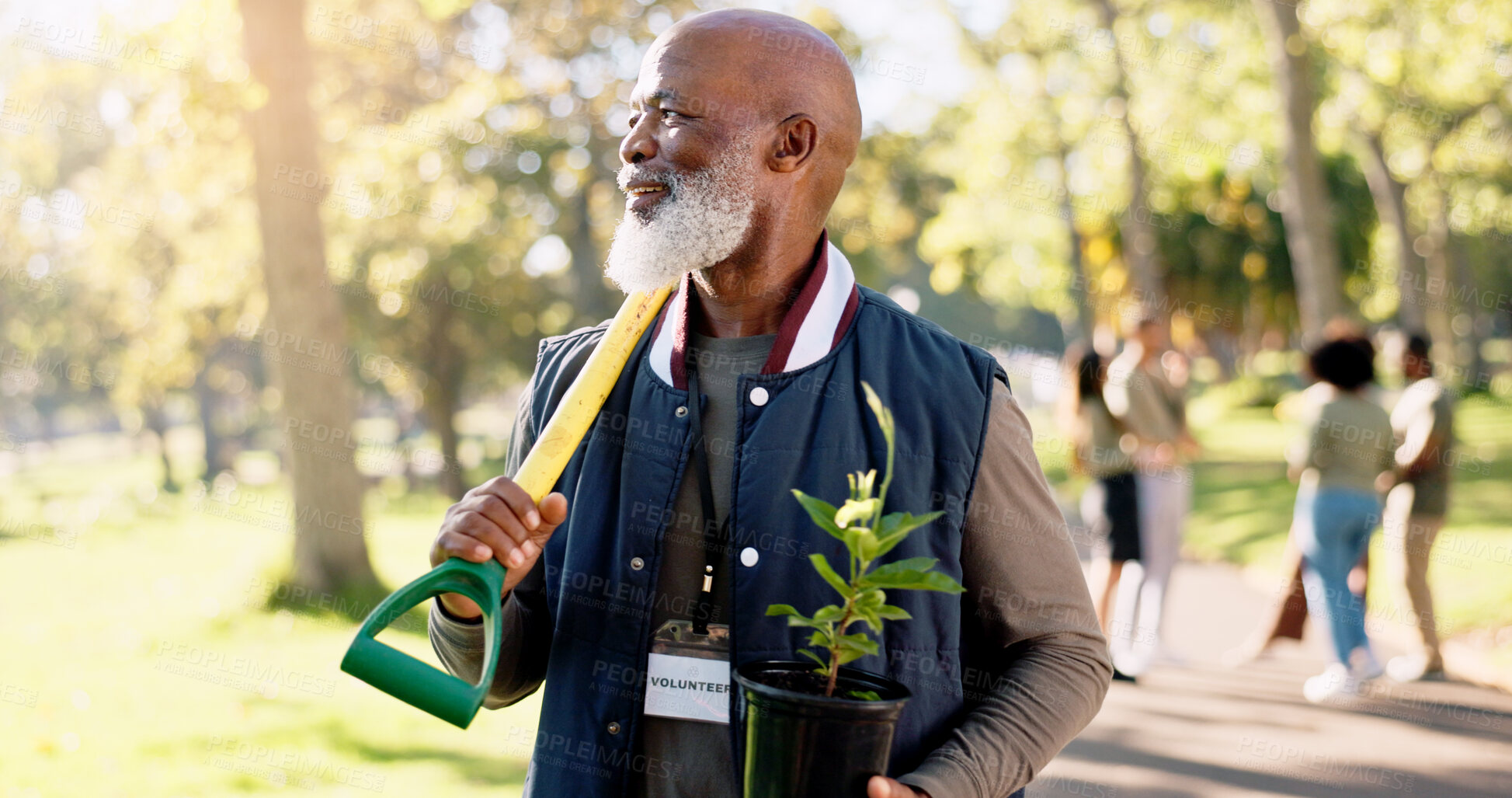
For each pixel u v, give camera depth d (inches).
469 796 173.9
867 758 52.0
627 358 67.1
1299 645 320.2
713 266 65.6
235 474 1900.8
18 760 191.9
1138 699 257.8
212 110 428.8
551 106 801.6
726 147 63.2
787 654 60.4
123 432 3627.0
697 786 62.4
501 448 1641.2
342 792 175.5
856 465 62.2
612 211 869.8
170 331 1035.3
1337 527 253.1
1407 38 765.3
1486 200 1141.1
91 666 275.3
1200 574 477.1
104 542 659.4
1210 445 994.7
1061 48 924.0
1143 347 282.2
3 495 1316.4
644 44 774.5
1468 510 454.3
